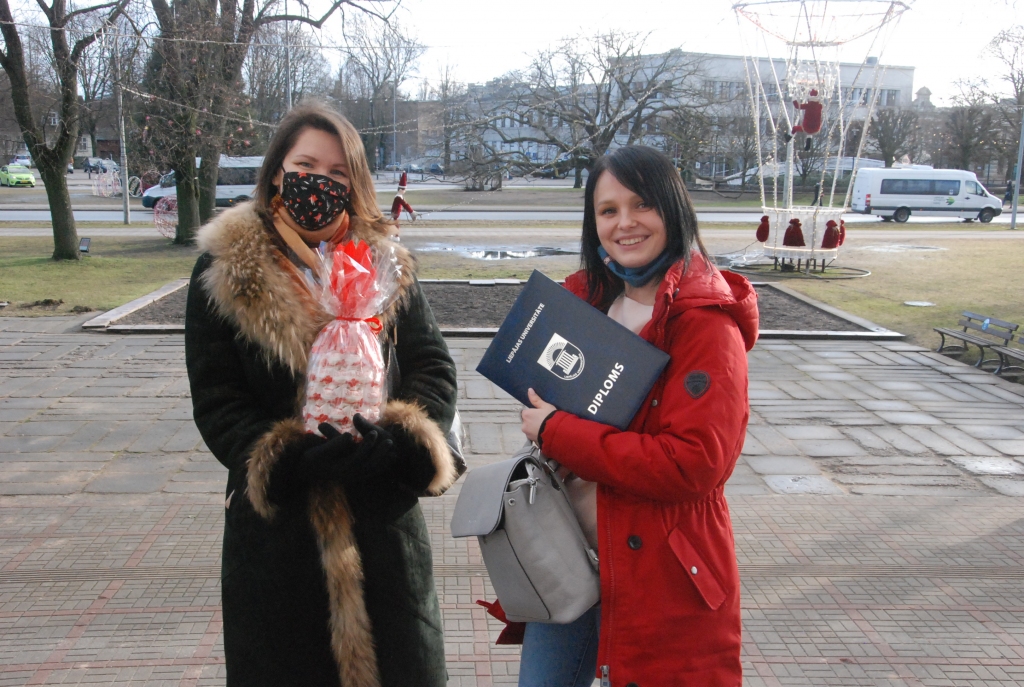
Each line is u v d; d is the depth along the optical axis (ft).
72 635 10.62
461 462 6.25
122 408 21.49
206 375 5.78
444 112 86.89
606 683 5.72
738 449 5.54
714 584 5.65
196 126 55.93
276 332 5.47
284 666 5.84
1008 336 28.94
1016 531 14.79
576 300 5.92
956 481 17.53
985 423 21.94
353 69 89.71
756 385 25.86
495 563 6.14
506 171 84.69
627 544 5.63
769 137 138.72
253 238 5.67
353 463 5.18
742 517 15.38
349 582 5.71
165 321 32.60
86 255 52.47
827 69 52.49
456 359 28.27
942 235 82.28
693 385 5.42
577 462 5.55
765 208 55.16
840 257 62.13
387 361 6.10
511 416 21.83
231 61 56.44
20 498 15.40
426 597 6.28
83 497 15.53
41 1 46.52
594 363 5.74
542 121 83.10
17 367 25.72
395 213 55.47
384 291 5.65
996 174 195.93
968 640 11.02
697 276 5.75
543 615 5.94
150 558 12.96
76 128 49.01
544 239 70.18
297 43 63.82
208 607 11.41
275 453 5.31
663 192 5.87
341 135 6.01
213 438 5.74
